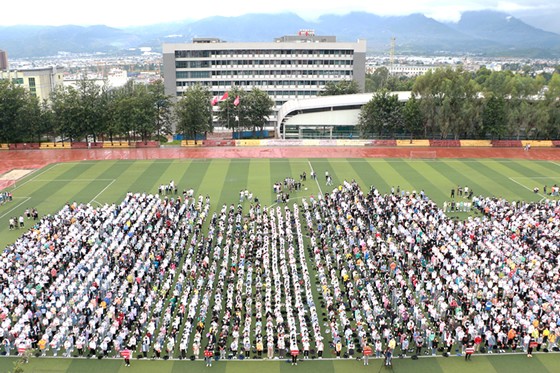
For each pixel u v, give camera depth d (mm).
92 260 51906
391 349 39094
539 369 38719
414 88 116438
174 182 84812
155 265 51562
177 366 38906
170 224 61094
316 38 181000
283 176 88250
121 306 45094
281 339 39781
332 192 78625
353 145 113562
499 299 46469
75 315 43438
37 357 39938
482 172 91438
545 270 50000
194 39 175875
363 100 121938
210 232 60719
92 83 118688
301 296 47031
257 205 71250
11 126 111000
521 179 87125
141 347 41281
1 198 74875
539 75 118312
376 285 47875
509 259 51656
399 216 62906
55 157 103625
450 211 71125
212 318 43750
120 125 110438
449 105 112688
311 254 55656
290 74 166875
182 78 164875
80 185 83438
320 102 122625
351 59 166250
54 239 56906
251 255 53656
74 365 39000
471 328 41156
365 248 54094
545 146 113438
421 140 114188
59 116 111875
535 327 41375
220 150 109625
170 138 143250
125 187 82125
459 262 51344
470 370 38625
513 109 113250
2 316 42844
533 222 61500
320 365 39125
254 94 132250
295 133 124938
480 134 116688
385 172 90875
